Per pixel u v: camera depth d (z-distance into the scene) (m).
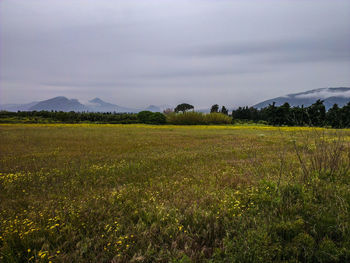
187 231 3.21
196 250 2.83
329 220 3.11
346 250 2.52
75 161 9.32
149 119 55.81
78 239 3.21
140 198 4.69
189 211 3.80
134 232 3.26
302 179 4.91
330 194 3.96
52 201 4.70
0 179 6.43
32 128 30.81
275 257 2.63
